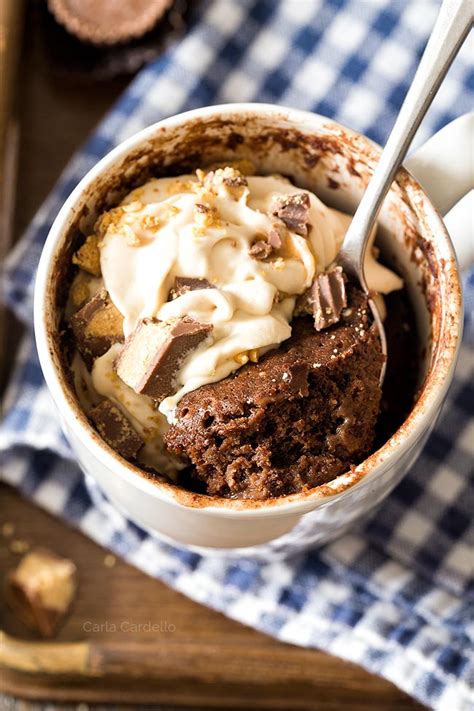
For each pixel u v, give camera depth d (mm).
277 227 350
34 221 432
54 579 423
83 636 421
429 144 344
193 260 343
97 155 433
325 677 416
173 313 339
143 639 420
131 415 343
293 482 333
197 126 353
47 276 337
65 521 429
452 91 435
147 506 334
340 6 451
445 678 401
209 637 420
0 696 432
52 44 461
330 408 338
